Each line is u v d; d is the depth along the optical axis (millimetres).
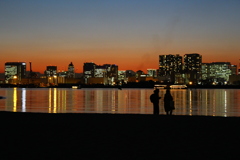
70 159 12617
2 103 81812
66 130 20359
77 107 68000
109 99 108312
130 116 28656
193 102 92375
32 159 12609
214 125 22422
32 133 19141
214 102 92062
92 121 25031
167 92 31281
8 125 22812
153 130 20234
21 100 98938
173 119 26031
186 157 12938
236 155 13258
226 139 17000
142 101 95250
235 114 51719
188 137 17656
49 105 74375
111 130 20312
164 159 12617
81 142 16219
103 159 12633
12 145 15422
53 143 15938
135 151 14086
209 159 12586
